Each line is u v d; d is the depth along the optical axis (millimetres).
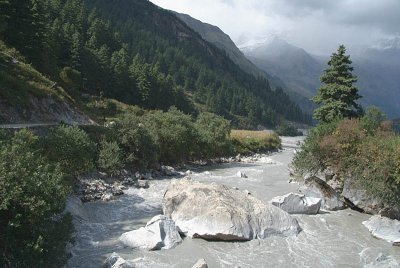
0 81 47469
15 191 15922
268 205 27281
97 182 38125
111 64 118812
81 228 25766
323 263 21969
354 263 22172
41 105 52094
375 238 26812
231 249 23266
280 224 26312
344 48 53875
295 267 21250
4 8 70188
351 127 39062
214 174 53469
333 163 38094
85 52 109500
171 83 155375
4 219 16172
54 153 32656
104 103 96125
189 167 62031
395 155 32562
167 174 51031
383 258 22594
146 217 29594
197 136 67375
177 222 25859
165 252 22406
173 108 69625
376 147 34812
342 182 36594
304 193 36906
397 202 31672
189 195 27109
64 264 18484
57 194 18188
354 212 34031
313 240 25672
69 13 149375
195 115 162500
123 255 21672
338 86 53000
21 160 17781
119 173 43812
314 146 40031
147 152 49938
